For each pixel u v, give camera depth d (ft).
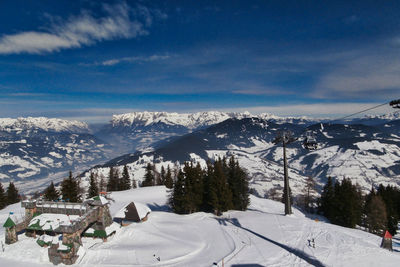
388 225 199.72
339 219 190.60
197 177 183.32
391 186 242.58
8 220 115.85
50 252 100.99
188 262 99.86
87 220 113.29
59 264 99.45
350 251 102.22
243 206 203.00
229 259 99.45
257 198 287.28
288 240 115.75
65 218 120.98
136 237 126.21
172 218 161.99
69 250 99.71
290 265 92.48
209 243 119.65
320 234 121.70
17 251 108.68
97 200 122.52
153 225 145.38
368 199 226.17
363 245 108.27
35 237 122.01
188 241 122.21
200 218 164.76
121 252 107.86
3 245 114.21
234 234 128.88
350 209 185.57
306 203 270.05
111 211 206.18
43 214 125.08
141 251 109.19
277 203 276.62
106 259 102.94
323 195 220.84
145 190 314.14
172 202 200.85
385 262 92.89
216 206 170.81
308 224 137.69
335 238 116.26
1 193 265.54
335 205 192.54
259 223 143.43
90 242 119.03
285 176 157.99
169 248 112.88
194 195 179.22
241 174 207.41
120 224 147.43
